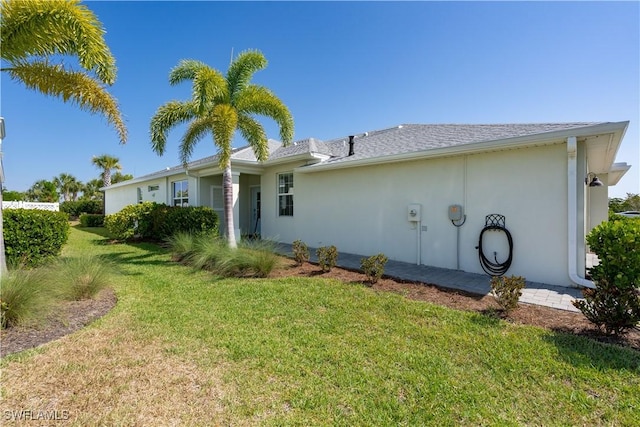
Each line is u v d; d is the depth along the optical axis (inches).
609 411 94.0
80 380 108.9
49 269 197.8
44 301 160.2
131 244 471.5
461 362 123.3
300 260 299.7
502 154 261.0
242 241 377.4
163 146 356.2
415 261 319.6
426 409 95.8
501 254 262.1
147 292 217.2
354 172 377.1
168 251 394.9
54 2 188.7
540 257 242.2
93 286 196.7
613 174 418.3
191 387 106.3
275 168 479.2
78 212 1203.9
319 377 113.3
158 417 91.2
